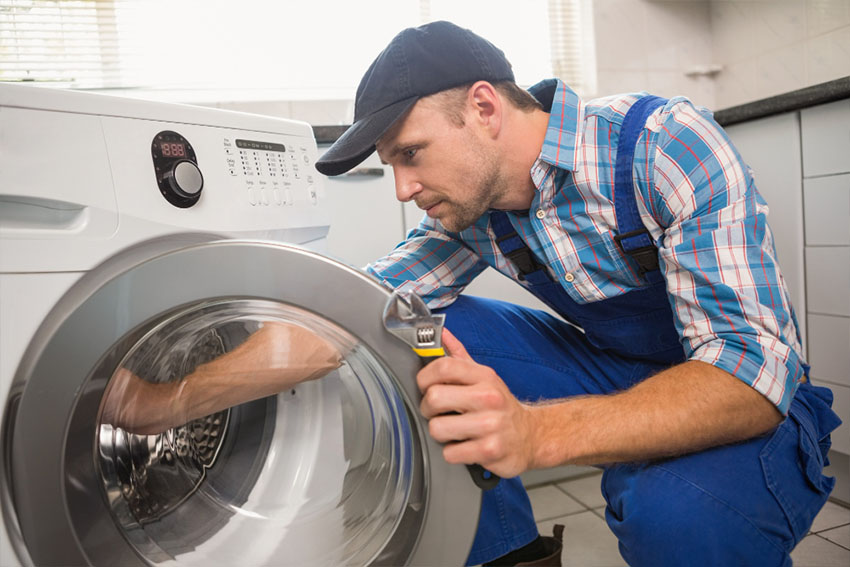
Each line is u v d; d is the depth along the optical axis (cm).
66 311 59
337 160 76
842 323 149
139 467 66
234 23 202
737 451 76
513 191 88
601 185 84
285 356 68
